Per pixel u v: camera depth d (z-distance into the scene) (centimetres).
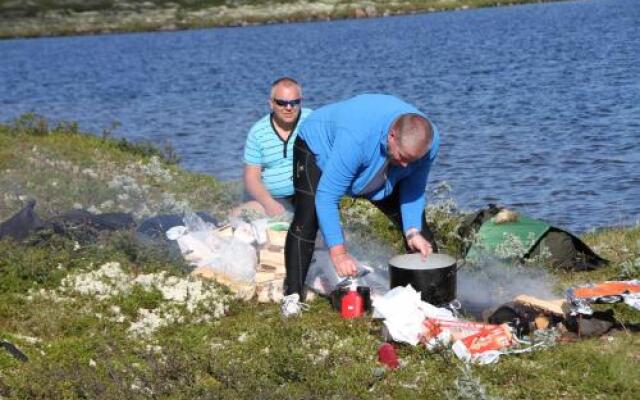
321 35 6769
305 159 708
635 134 2005
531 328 684
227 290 767
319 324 706
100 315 715
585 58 4025
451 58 4538
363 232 941
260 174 955
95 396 586
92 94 3641
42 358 645
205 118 2722
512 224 892
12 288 744
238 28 7994
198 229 870
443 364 628
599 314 701
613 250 931
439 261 721
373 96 689
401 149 642
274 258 808
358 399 583
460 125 2312
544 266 849
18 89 3972
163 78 4228
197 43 6538
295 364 622
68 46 6712
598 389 594
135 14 8369
